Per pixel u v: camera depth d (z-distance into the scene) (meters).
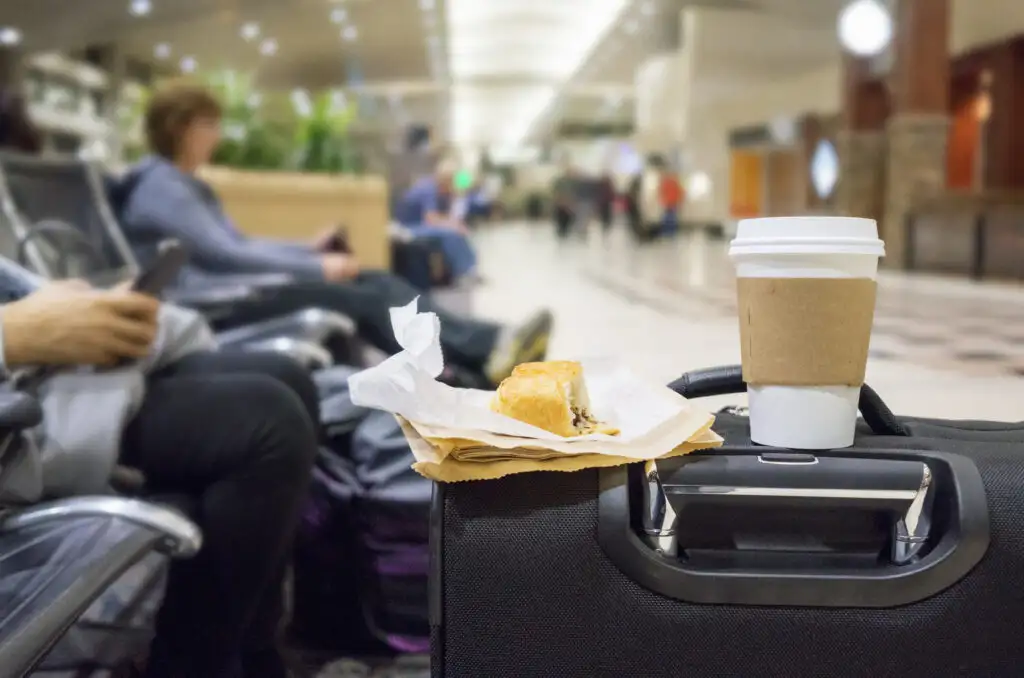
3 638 0.71
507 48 19.62
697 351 2.98
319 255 2.53
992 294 5.83
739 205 18.61
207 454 1.13
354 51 17.45
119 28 13.07
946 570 0.68
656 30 18.38
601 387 0.88
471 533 0.71
